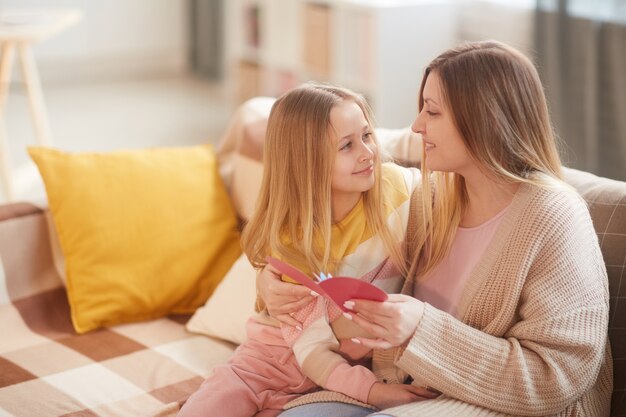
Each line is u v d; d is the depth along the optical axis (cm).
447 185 148
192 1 552
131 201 198
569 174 164
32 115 349
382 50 359
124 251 195
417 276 155
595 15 309
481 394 132
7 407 164
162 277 197
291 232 151
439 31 367
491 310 138
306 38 411
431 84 139
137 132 445
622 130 311
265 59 461
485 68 135
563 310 131
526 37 345
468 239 147
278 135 150
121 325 196
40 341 189
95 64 550
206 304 191
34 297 199
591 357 132
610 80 312
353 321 147
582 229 135
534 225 134
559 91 328
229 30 496
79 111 483
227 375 155
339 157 146
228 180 215
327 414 139
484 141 135
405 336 133
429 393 142
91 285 193
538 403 131
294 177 149
